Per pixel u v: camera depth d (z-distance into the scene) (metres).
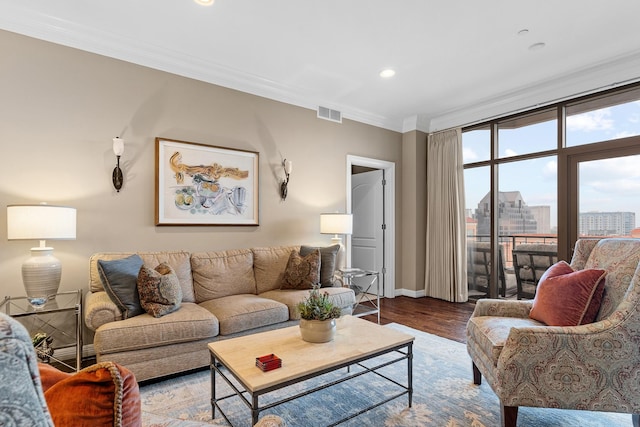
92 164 2.87
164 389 2.23
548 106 3.99
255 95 3.82
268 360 1.62
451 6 2.54
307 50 3.18
